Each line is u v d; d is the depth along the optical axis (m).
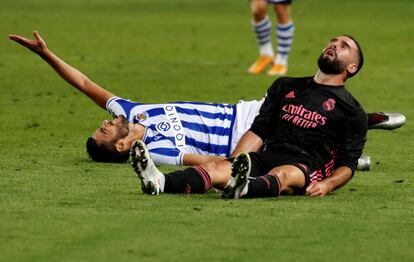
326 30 68.88
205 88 42.47
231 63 52.03
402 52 57.41
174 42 61.31
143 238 18.05
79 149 28.09
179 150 24.78
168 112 25.36
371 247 17.86
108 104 26.02
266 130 23.22
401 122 27.84
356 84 44.91
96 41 60.72
